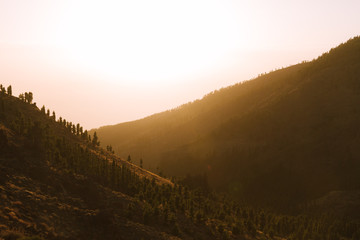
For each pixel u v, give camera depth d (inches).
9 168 1873.8
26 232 1304.1
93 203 1995.6
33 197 1653.5
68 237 1464.1
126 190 2637.8
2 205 1428.4
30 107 3521.2
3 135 2162.9
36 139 2475.4
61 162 2354.8
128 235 1758.1
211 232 2534.5
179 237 2145.7
